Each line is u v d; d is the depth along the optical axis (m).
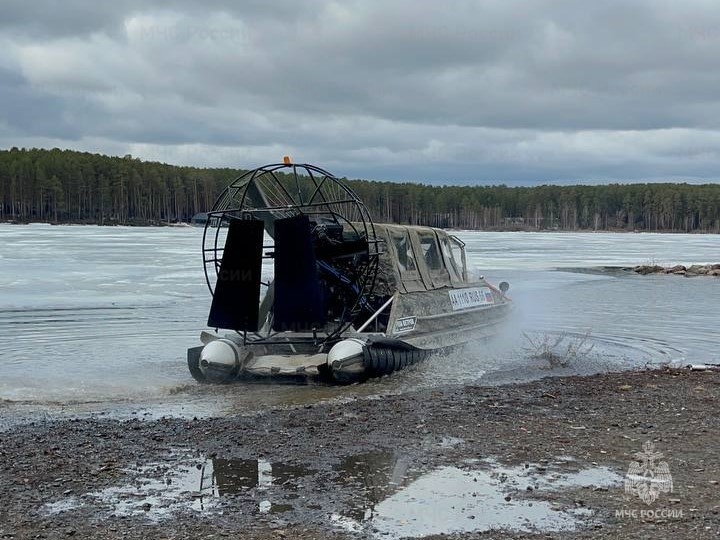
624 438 8.59
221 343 11.91
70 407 10.45
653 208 174.12
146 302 23.36
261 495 6.92
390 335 12.56
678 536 5.91
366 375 11.76
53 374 12.73
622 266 41.25
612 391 11.05
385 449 8.23
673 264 43.91
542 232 149.00
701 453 7.99
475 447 8.27
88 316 20.16
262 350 12.52
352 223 13.77
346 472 7.52
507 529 6.12
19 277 30.72
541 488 7.03
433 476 7.38
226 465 7.76
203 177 150.25
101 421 9.57
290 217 11.74
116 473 7.52
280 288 11.86
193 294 25.58
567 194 177.12
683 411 9.81
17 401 10.79
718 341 16.36
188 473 7.52
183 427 9.20
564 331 17.67
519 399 10.53
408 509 6.57
